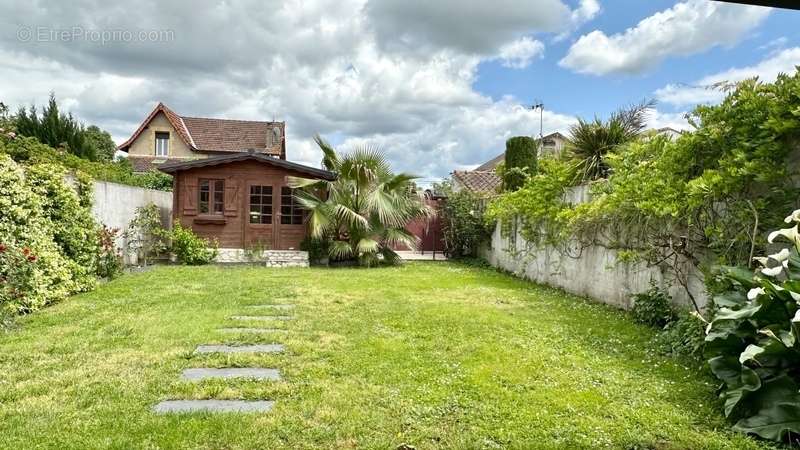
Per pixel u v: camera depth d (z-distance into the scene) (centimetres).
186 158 2692
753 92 425
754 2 206
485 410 316
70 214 727
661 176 536
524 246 1039
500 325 550
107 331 495
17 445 260
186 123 2869
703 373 389
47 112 1452
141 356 414
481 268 1241
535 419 304
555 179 895
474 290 834
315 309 632
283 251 1274
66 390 337
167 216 1412
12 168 599
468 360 418
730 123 446
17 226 595
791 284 294
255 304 662
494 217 1204
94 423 287
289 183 1252
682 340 446
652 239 604
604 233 730
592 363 416
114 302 650
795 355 296
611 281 713
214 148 2742
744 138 434
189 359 410
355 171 1219
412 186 1337
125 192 1093
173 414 301
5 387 341
